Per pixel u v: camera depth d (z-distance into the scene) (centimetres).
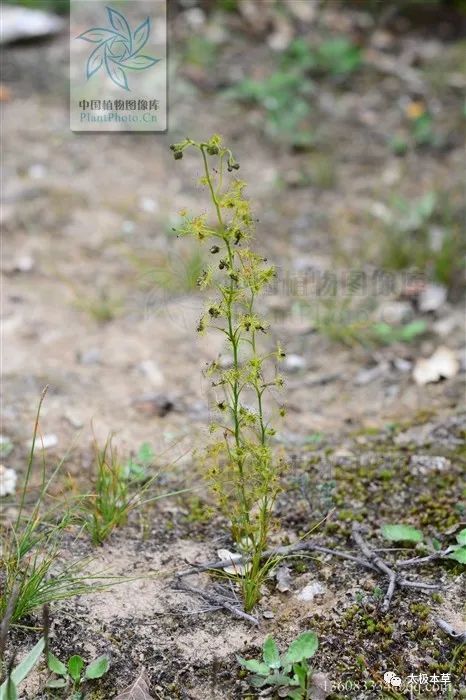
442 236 430
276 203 471
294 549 246
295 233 448
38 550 227
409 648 217
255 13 642
